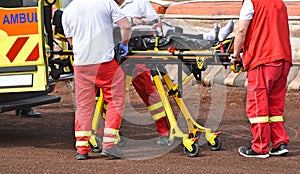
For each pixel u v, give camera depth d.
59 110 13.93
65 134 11.67
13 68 10.14
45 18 10.52
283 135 9.91
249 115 9.84
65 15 9.61
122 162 9.63
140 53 9.67
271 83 9.72
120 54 9.66
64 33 10.09
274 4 9.73
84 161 9.71
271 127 9.94
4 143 10.95
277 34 9.67
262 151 9.77
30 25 10.10
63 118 13.11
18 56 10.14
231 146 10.55
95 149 10.27
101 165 9.46
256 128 9.76
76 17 9.52
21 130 12.01
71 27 9.60
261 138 9.76
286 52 9.76
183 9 17.23
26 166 9.41
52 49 10.60
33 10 10.09
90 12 9.50
